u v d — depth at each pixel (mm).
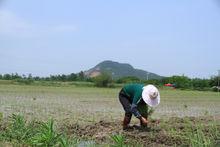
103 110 26141
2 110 23484
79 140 13188
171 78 96875
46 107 26781
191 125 16031
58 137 11375
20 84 88312
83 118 20234
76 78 110062
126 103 14867
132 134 14055
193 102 41062
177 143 13180
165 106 33375
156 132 14516
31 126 13023
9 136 12703
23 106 26859
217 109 31391
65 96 43906
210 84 94625
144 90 14500
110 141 13219
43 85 88250
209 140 12508
